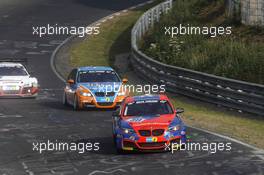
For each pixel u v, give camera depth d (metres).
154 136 57.28
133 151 59.41
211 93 91.25
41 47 157.12
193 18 143.00
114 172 51.47
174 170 51.25
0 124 78.25
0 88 100.25
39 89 112.75
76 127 74.88
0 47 157.38
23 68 106.00
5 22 184.50
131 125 58.09
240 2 130.62
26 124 77.81
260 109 80.19
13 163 56.22
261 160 54.19
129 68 131.25
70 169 53.22
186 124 74.06
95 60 143.00
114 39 162.62
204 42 120.88
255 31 120.88
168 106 62.03
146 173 50.59
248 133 67.75
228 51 111.12
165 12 156.00
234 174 49.53
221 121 76.19
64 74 129.38
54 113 86.88
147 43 141.00
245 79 100.19
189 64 113.12
